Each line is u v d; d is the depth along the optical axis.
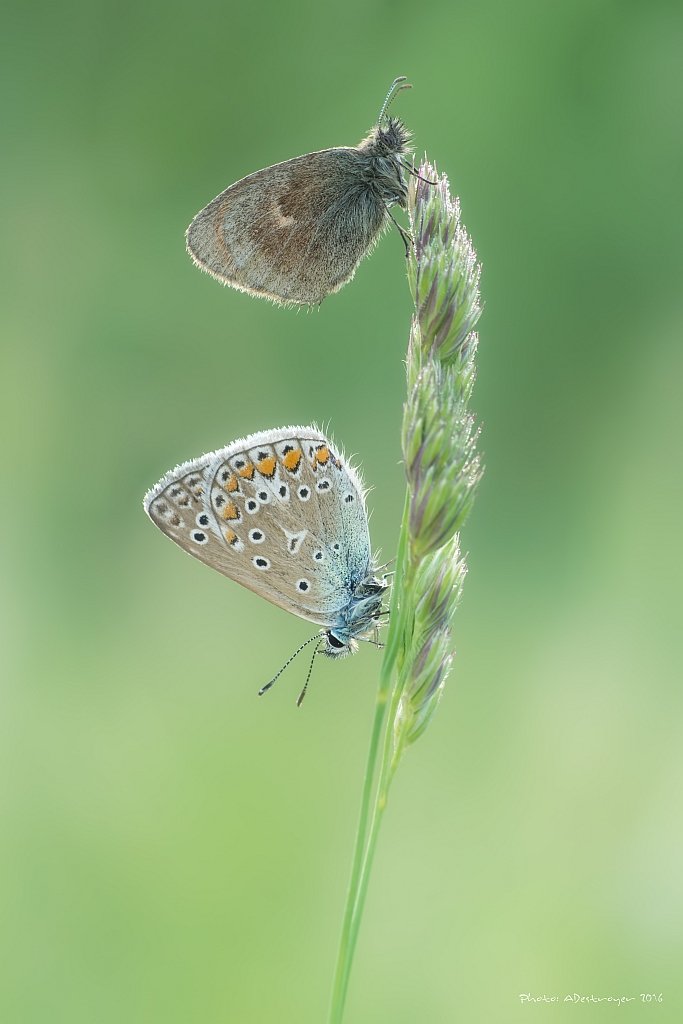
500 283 0.65
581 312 0.64
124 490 0.61
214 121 0.72
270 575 0.34
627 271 0.65
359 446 0.60
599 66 0.66
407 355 0.33
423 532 0.33
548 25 0.66
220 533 0.34
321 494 0.34
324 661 0.43
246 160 0.72
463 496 0.33
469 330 0.33
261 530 0.34
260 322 0.64
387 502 0.55
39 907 0.39
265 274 0.36
